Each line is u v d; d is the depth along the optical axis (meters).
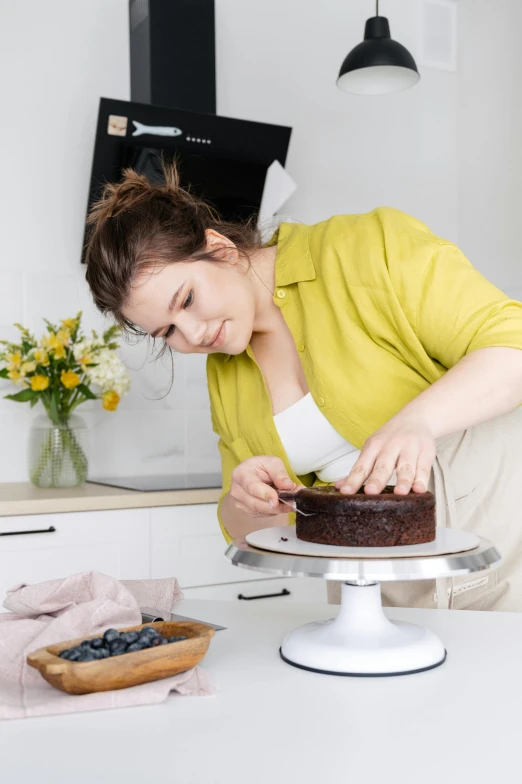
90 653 0.76
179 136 2.70
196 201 1.27
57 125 2.76
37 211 2.74
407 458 0.91
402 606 1.26
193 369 2.97
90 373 2.55
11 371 2.50
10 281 2.70
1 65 2.69
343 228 1.30
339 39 3.25
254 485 1.07
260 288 1.34
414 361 1.22
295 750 0.63
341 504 0.87
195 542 2.41
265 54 3.10
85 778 0.59
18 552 2.20
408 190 3.39
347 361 1.24
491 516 1.25
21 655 0.87
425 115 3.43
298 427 1.31
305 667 0.84
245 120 2.77
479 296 1.12
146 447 2.90
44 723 0.70
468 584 1.21
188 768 0.60
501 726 0.68
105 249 1.15
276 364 1.36
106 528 2.30
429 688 0.77
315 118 3.20
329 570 0.77
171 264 1.15
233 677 0.82
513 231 3.23
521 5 3.21
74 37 2.79
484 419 1.03
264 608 1.15
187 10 2.77
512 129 3.24
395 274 1.18
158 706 0.74
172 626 0.84
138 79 2.80
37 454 2.51
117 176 2.66
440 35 3.46
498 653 0.88
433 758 0.62
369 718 0.70
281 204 2.90
